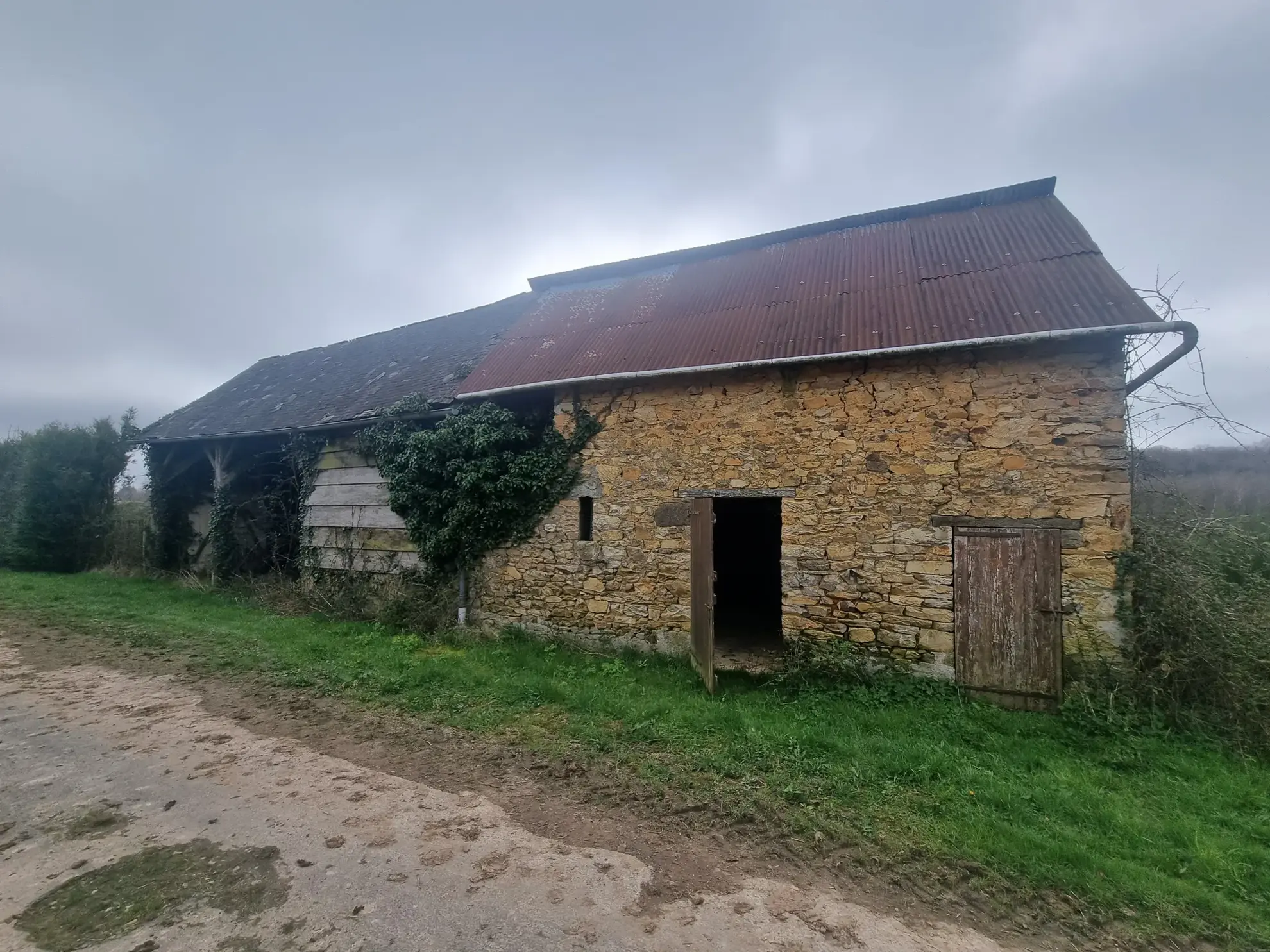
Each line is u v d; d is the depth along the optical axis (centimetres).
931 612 585
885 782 392
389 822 341
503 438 808
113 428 1595
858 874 299
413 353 1269
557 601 780
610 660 705
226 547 1210
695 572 662
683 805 365
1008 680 554
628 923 260
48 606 934
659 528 721
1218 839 333
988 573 566
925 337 586
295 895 275
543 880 289
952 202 834
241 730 474
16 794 367
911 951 246
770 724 491
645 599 727
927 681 575
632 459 741
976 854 313
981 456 573
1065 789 387
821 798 372
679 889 284
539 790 383
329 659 664
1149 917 271
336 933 251
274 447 1214
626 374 714
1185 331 505
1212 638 504
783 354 646
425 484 860
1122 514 527
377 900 272
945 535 583
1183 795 387
